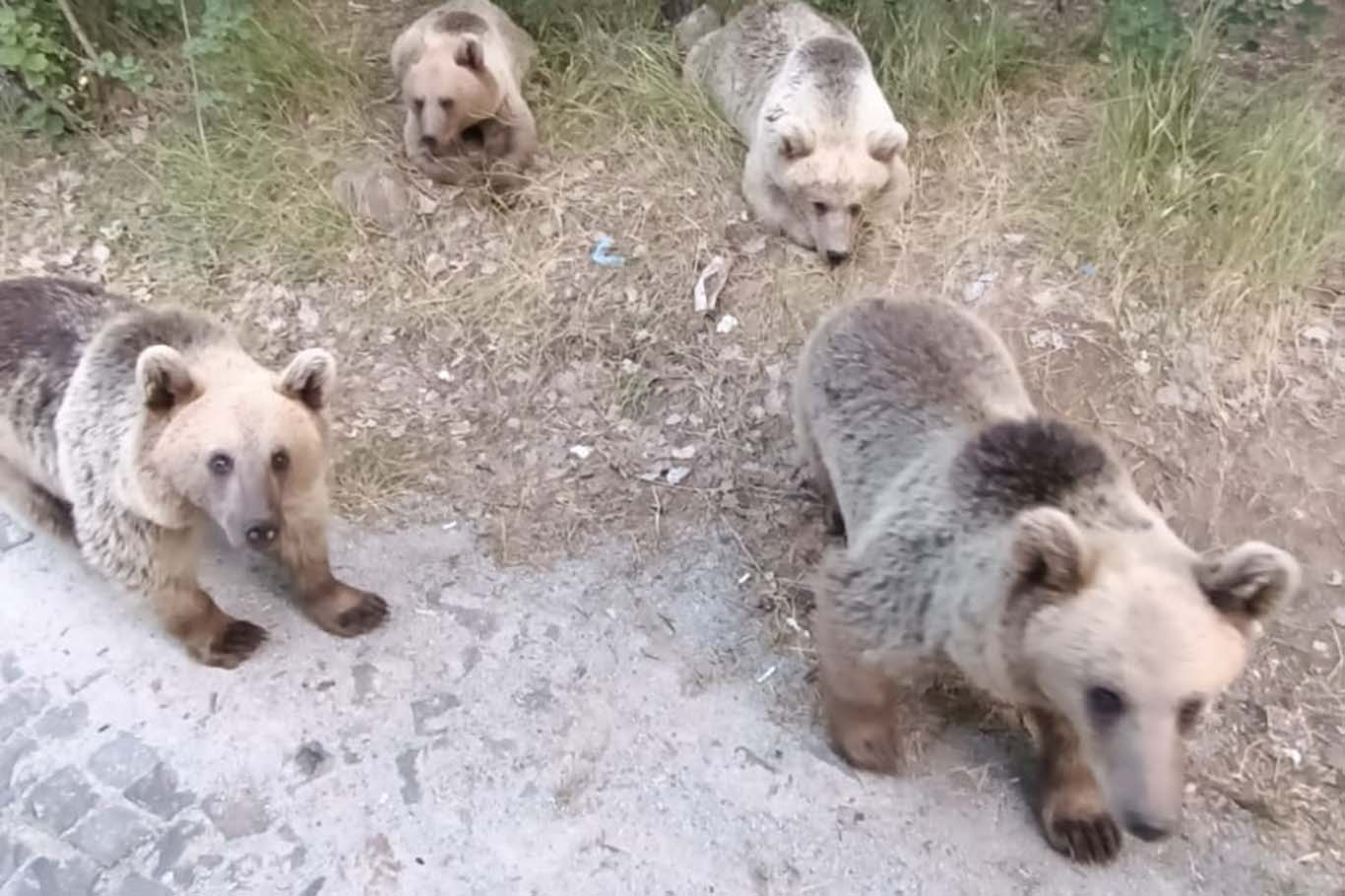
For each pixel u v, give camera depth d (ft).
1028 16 12.56
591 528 9.19
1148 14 10.96
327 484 9.23
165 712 8.12
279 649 8.44
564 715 8.09
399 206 11.21
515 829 7.54
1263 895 7.19
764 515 9.23
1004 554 6.10
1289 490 9.02
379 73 12.67
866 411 7.66
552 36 12.94
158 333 7.86
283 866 7.39
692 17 12.95
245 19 11.89
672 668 8.33
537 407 10.00
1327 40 12.02
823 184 10.39
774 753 7.86
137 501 7.44
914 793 7.65
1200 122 10.78
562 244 11.01
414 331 10.50
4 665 8.41
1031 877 7.27
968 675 6.60
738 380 10.02
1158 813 5.65
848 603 7.04
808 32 11.61
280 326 10.63
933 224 10.85
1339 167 10.55
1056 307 10.01
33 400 8.16
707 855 7.41
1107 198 10.40
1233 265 9.90
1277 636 8.31
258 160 11.56
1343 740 7.88
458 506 9.36
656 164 11.58
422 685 8.25
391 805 7.66
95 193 11.65
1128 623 5.65
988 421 7.17
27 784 7.79
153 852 7.48
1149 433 9.34
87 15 12.35
